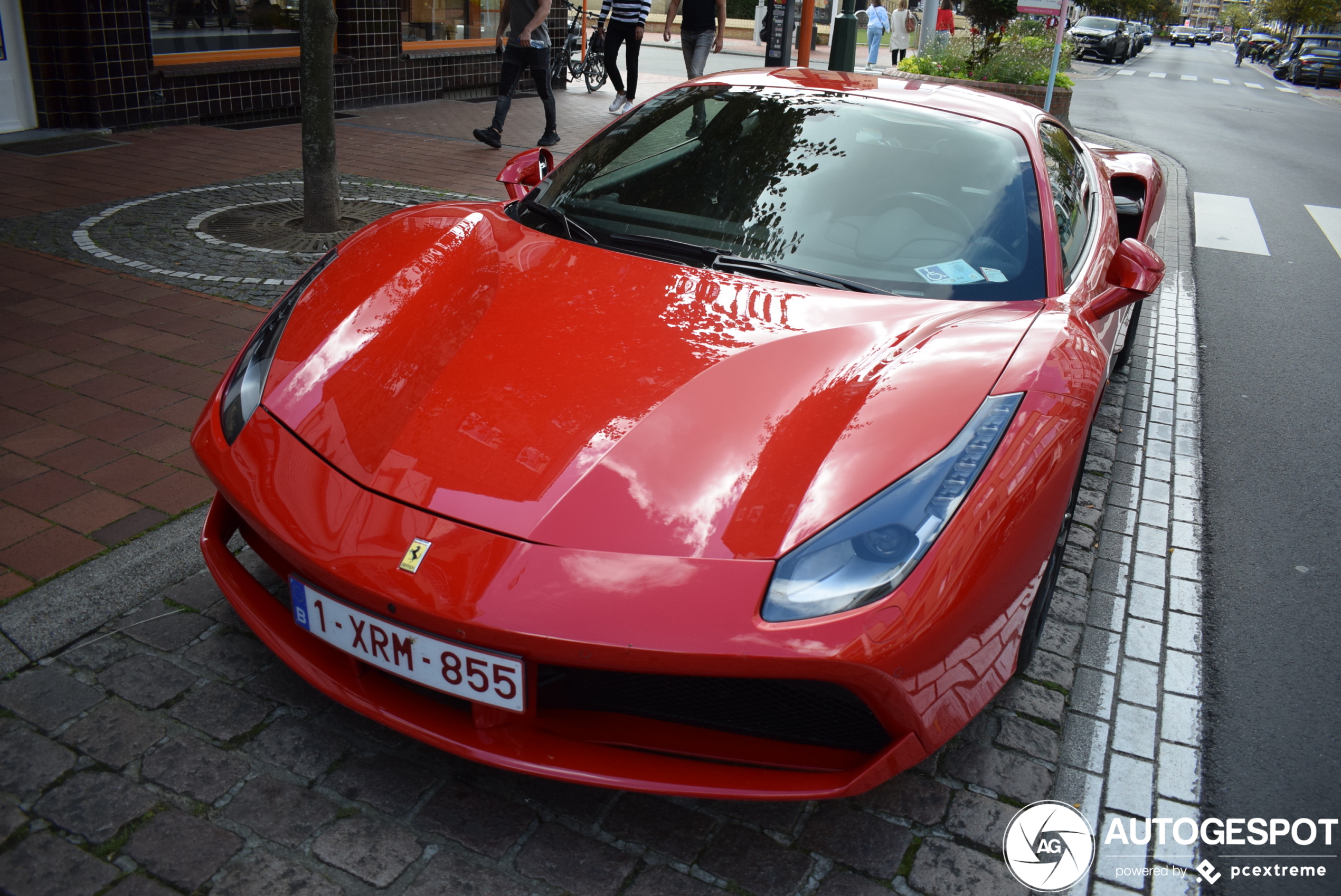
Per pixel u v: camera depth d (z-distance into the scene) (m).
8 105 7.71
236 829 1.81
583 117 11.27
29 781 1.88
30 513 2.72
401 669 1.75
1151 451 3.97
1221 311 6.04
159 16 8.40
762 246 2.57
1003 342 2.16
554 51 13.51
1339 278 6.99
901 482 1.79
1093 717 2.35
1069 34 27.80
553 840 1.85
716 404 1.92
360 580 1.70
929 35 17.11
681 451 1.81
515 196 3.27
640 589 1.63
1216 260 7.31
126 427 3.25
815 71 3.45
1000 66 13.77
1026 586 1.98
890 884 1.82
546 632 1.61
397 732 2.08
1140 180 4.81
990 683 1.91
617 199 2.80
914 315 2.30
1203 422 4.31
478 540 1.69
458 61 11.80
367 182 7.02
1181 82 29.91
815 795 1.73
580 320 2.18
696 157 2.89
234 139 8.35
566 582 1.63
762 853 1.86
